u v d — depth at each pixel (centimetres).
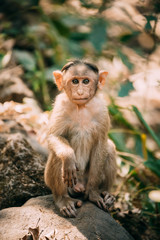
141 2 841
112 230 421
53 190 462
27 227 408
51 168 458
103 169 497
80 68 434
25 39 980
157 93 895
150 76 848
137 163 720
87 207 449
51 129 472
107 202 464
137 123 864
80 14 905
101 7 873
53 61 919
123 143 739
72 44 897
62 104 472
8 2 1023
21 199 507
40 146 587
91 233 403
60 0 980
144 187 681
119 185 679
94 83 441
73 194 490
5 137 557
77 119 471
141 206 634
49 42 990
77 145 481
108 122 482
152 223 593
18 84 789
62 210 434
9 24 988
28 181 517
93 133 475
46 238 388
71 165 416
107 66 838
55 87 860
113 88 810
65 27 940
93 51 892
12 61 874
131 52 885
